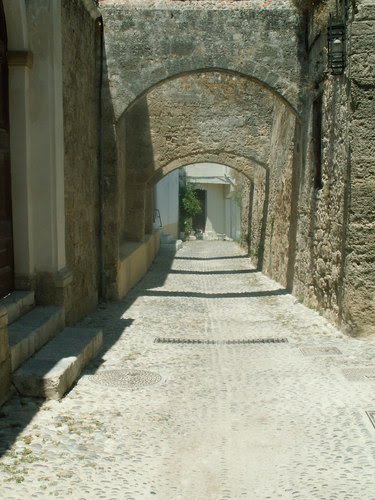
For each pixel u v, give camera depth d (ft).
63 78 25.39
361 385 18.54
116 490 11.83
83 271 29.60
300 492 11.80
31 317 21.75
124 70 34.88
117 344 24.77
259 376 20.08
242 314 32.78
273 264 48.29
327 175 29.07
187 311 33.68
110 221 35.32
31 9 22.81
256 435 14.88
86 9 30.60
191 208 107.24
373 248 24.48
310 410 16.53
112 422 15.62
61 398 17.24
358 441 14.24
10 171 22.91
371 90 24.29
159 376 20.06
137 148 53.88
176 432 15.06
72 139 27.09
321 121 30.73
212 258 71.56
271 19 34.76
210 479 12.48
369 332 24.72
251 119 53.67
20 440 14.11
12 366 17.56
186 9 34.76
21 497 11.33
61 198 24.30
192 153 54.08
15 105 22.76
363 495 11.59
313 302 32.12
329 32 25.85
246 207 77.71
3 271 22.12
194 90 53.62
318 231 30.86
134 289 43.04
